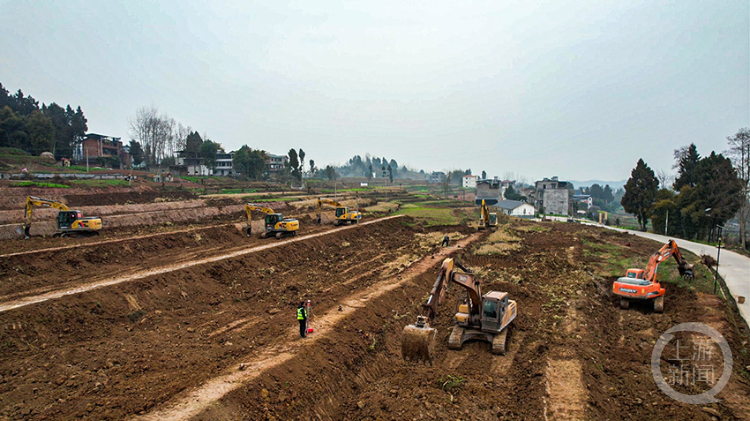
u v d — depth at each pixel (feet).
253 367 47.70
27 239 103.30
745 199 148.56
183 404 39.40
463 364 55.47
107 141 316.40
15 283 72.43
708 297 74.64
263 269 96.17
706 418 40.78
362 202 246.68
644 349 58.65
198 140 396.37
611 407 44.34
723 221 165.17
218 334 59.41
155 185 207.21
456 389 47.06
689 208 173.37
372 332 64.54
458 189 522.47
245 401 41.47
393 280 89.04
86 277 77.92
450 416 42.22
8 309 55.47
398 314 73.20
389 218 186.39
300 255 113.50
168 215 144.46
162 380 44.39
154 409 38.63
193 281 79.56
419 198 331.57
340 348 56.44
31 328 54.39
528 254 122.31
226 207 171.22
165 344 55.11
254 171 332.60
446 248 128.16
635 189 223.51
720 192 162.71
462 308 63.26
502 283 85.35
